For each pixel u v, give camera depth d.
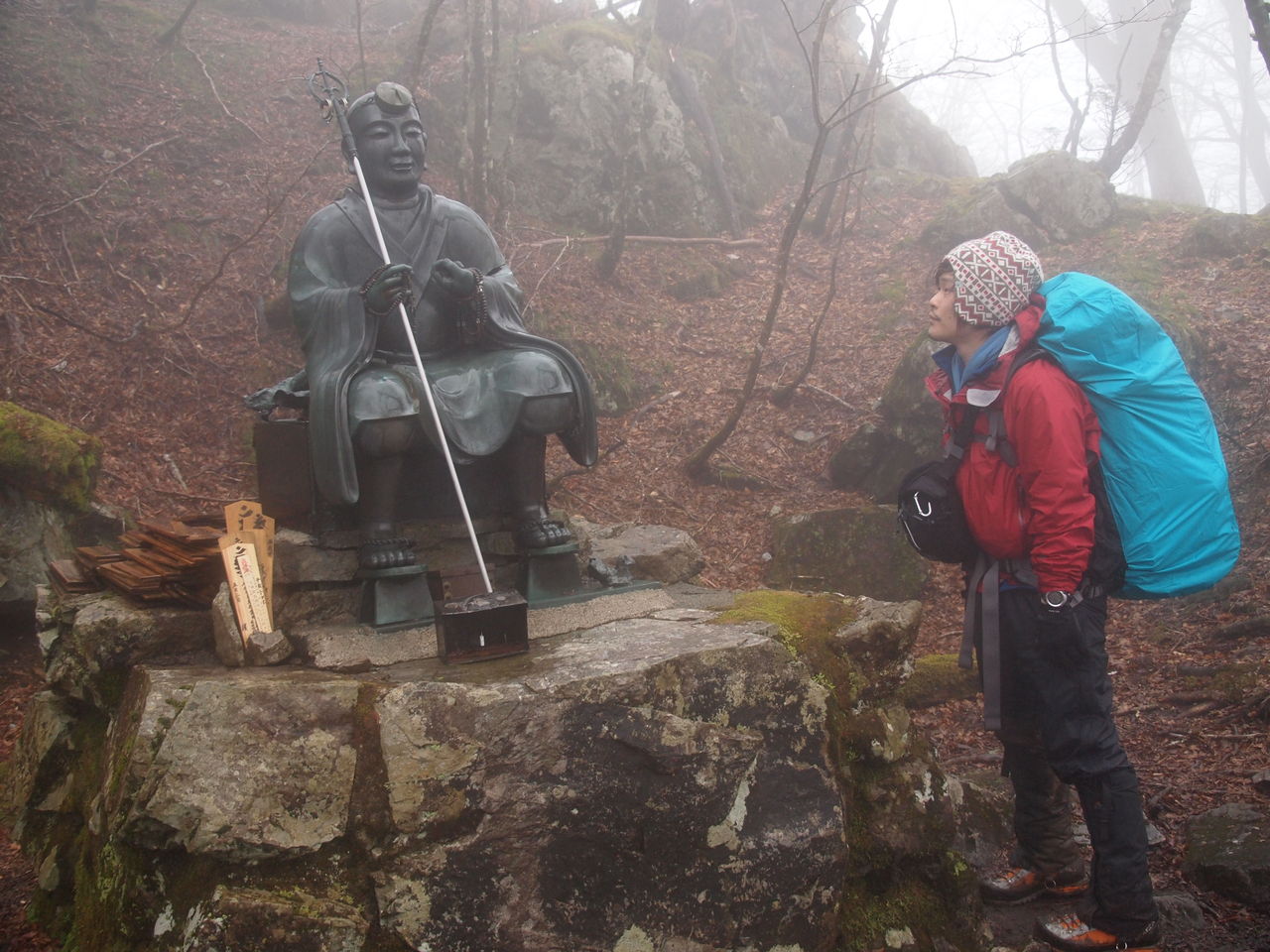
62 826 3.61
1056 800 3.46
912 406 8.69
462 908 2.73
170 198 10.07
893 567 7.82
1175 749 4.83
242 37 13.20
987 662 3.10
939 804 3.42
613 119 12.45
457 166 11.30
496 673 3.05
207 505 7.44
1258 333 8.56
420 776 2.76
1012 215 11.38
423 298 3.81
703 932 2.93
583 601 3.70
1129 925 3.00
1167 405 2.96
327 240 3.75
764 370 10.45
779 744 3.13
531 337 3.85
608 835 2.87
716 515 8.75
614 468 9.16
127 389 8.16
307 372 3.66
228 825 2.62
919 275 11.50
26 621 6.12
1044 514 2.89
